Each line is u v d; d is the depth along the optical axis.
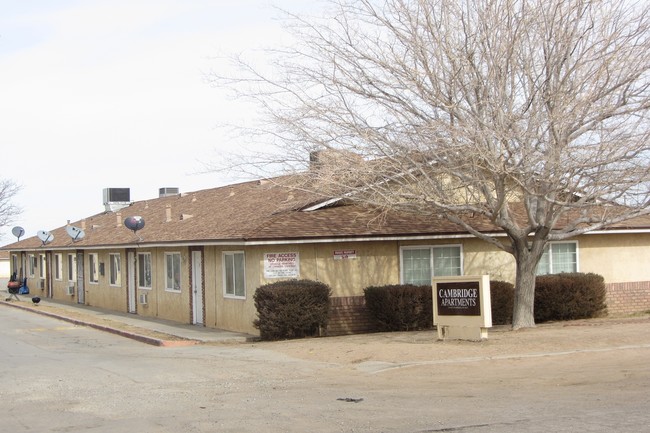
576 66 15.93
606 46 15.88
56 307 35.25
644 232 24.67
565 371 13.10
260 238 20.09
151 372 14.70
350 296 21.48
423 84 16.67
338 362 15.26
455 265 22.61
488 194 17.59
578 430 8.76
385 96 16.89
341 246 21.56
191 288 25.45
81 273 38.72
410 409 10.45
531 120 15.98
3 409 11.22
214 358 16.62
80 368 15.36
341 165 17.08
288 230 20.58
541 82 16.23
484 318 16.48
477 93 16.47
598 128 15.90
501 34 16.34
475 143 15.66
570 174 16.22
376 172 16.95
